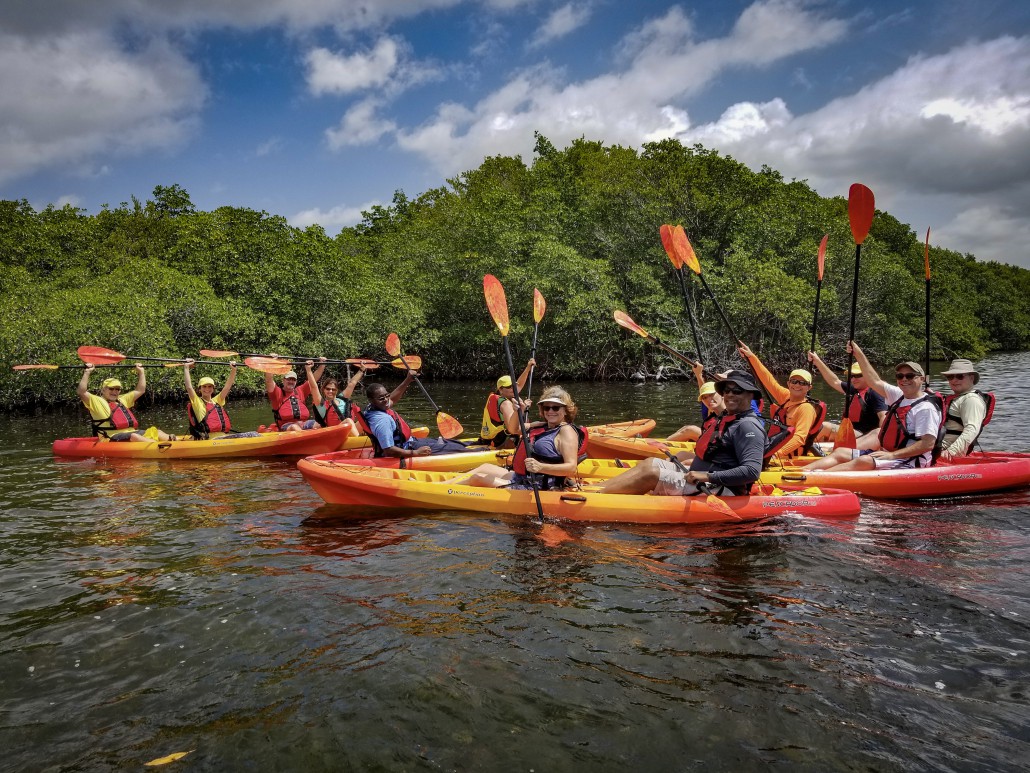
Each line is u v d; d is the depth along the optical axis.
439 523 4.92
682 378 23.17
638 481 5.14
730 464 4.88
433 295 25.38
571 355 23.39
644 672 2.76
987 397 5.98
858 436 7.08
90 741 2.36
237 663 2.88
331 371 22.28
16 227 21.48
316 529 4.84
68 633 3.19
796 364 25.52
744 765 2.18
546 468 4.98
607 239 24.86
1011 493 5.66
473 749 2.28
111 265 20.95
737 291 21.84
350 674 2.77
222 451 8.20
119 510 5.53
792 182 32.53
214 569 4.03
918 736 2.31
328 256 21.34
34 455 8.56
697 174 24.39
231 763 2.23
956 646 2.94
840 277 26.02
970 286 47.00
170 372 15.80
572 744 2.30
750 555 4.12
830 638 3.03
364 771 2.18
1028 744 2.25
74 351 14.69
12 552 4.43
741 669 2.77
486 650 2.95
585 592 3.57
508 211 24.55
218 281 19.88
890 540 4.40
